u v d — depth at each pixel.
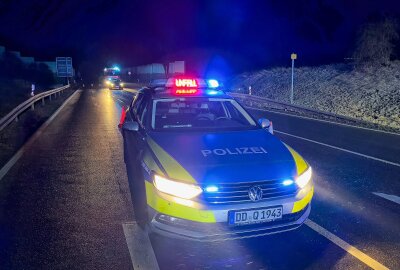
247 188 3.30
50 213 4.50
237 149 3.79
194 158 3.54
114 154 7.63
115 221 4.28
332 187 5.64
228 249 3.66
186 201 3.24
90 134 10.03
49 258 3.44
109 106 18.59
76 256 3.48
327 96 19.08
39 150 7.96
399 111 14.25
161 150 3.75
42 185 5.57
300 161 3.76
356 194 5.31
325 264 3.38
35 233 3.95
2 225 4.14
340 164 7.06
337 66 23.94
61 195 5.14
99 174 6.18
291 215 3.49
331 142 9.27
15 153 7.65
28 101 14.45
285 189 3.44
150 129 4.48
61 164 6.80
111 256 3.49
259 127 4.73
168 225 3.37
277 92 23.22
